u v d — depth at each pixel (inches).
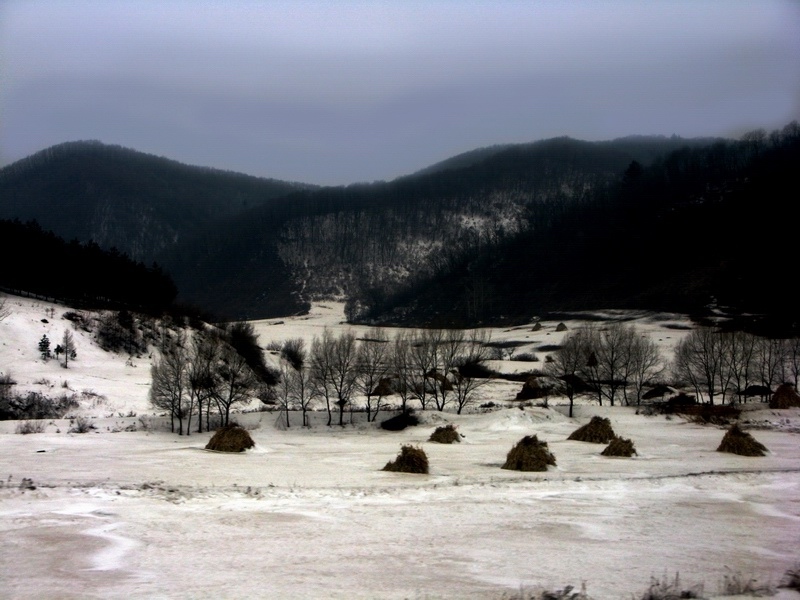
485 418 2374.5
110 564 600.4
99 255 4534.9
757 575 603.2
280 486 1042.7
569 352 3297.2
